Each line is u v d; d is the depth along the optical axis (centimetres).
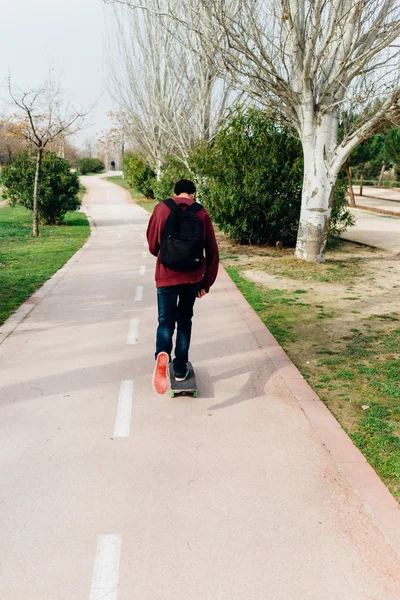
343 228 1485
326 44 954
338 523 284
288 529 279
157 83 2398
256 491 314
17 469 338
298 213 1344
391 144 3091
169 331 428
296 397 446
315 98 1088
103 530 279
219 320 696
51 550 264
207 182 1433
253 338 616
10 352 571
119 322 693
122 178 7869
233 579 245
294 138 1338
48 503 302
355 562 256
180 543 269
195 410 424
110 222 2570
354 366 531
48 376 500
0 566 253
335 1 944
